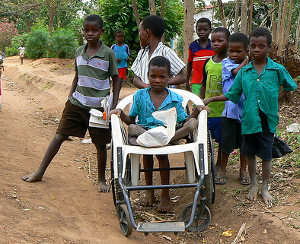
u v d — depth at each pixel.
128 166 3.99
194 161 3.65
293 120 7.26
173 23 13.25
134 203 4.56
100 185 4.83
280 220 3.50
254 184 4.06
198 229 3.66
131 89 12.45
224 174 4.56
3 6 26.58
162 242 3.63
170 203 4.54
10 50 28.19
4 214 3.45
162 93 3.97
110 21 13.06
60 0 25.88
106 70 4.61
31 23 38.97
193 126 3.62
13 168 4.98
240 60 4.45
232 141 4.38
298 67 9.02
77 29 24.33
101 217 3.98
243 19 6.71
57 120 9.19
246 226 3.63
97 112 4.54
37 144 6.77
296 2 12.76
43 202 4.05
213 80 4.70
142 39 4.45
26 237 3.10
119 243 3.37
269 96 3.82
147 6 12.97
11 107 10.46
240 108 4.34
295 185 4.13
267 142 3.89
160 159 3.95
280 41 8.96
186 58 7.46
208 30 5.76
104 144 4.73
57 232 3.36
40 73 16.50
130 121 4.02
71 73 16.59
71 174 5.40
